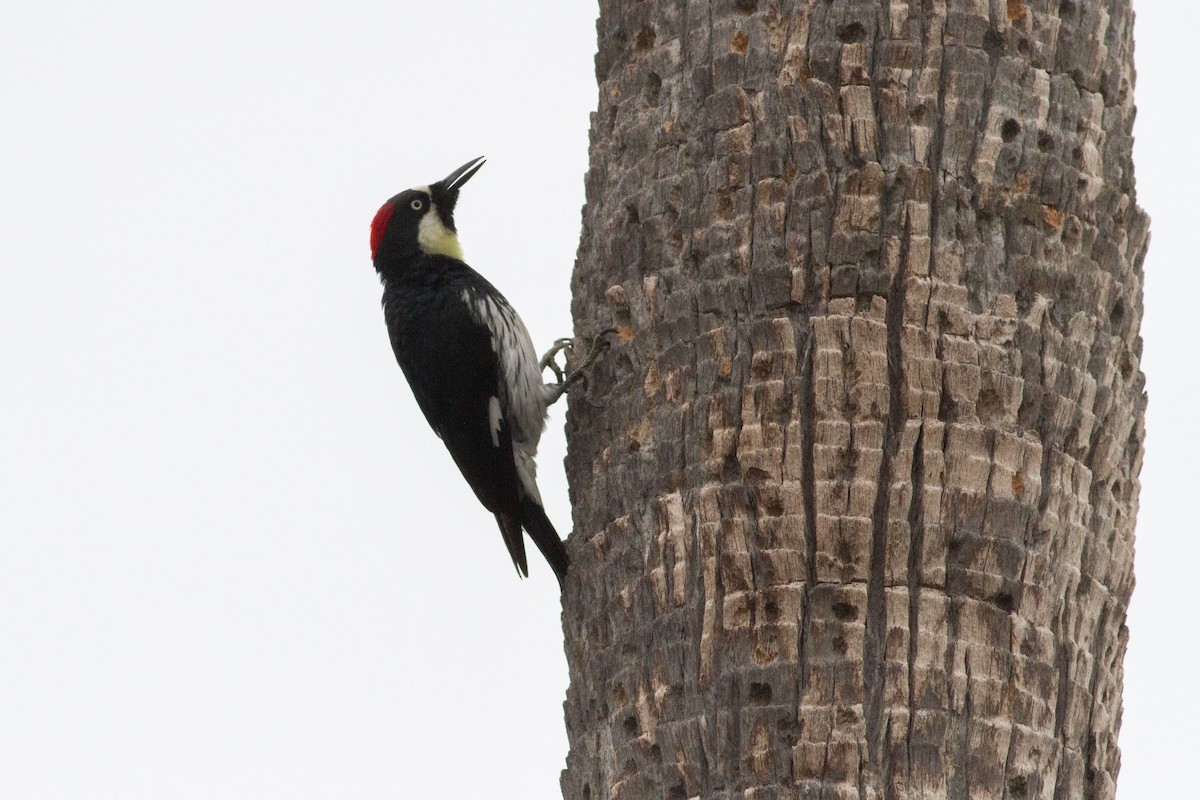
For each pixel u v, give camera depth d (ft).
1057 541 32.19
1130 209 35.76
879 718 30.07
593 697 34.65
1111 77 35.83
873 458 31.58
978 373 32.35
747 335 33.17
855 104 33.86
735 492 32.14
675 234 35.63
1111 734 32.53
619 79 38.52
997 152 33.91
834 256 32.96
